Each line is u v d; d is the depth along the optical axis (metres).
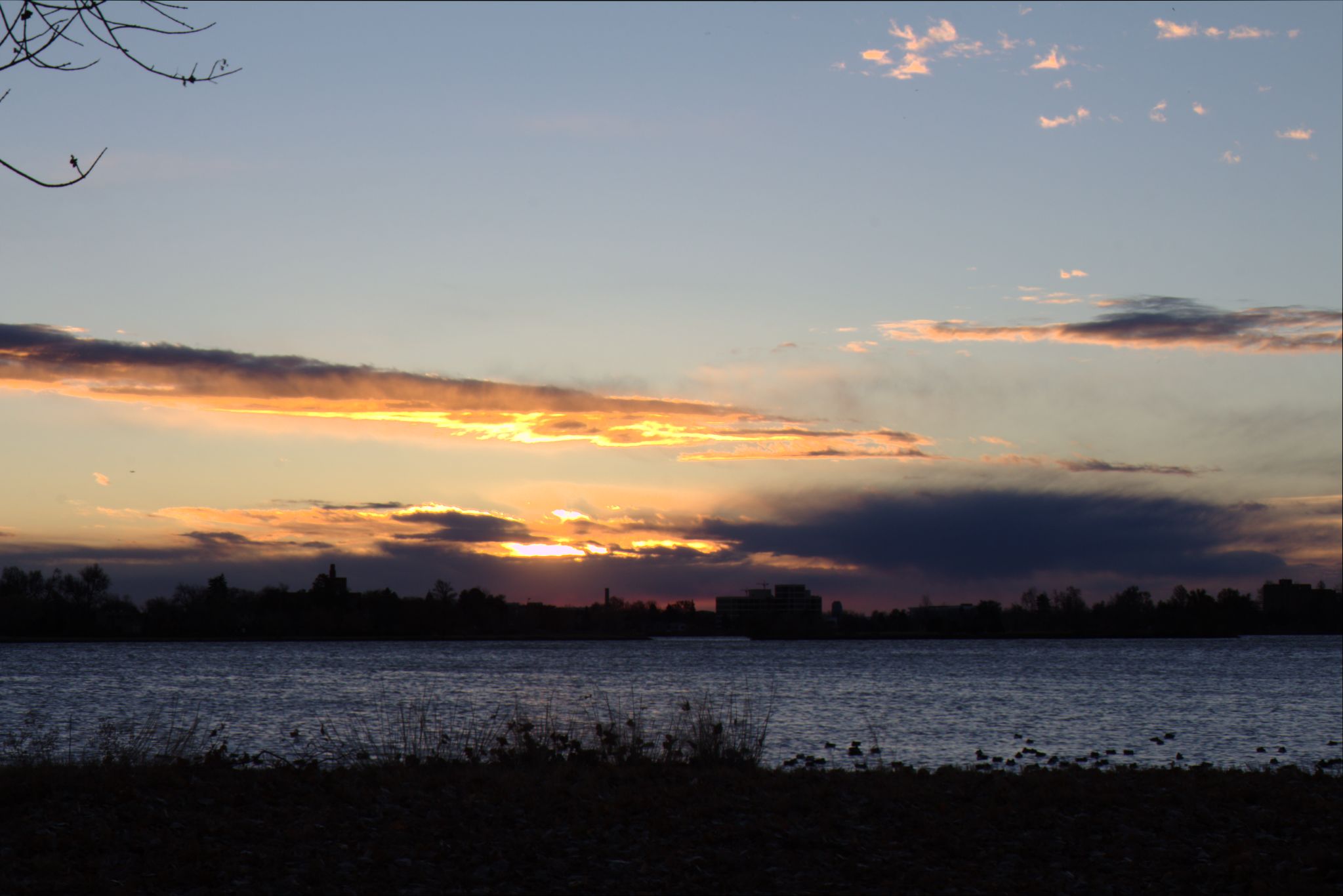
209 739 33.19
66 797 15.86
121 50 9.90
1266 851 15.02
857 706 56.06
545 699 55.78
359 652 191.00
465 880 12.67
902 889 12.85
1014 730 43.78
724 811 17.05
